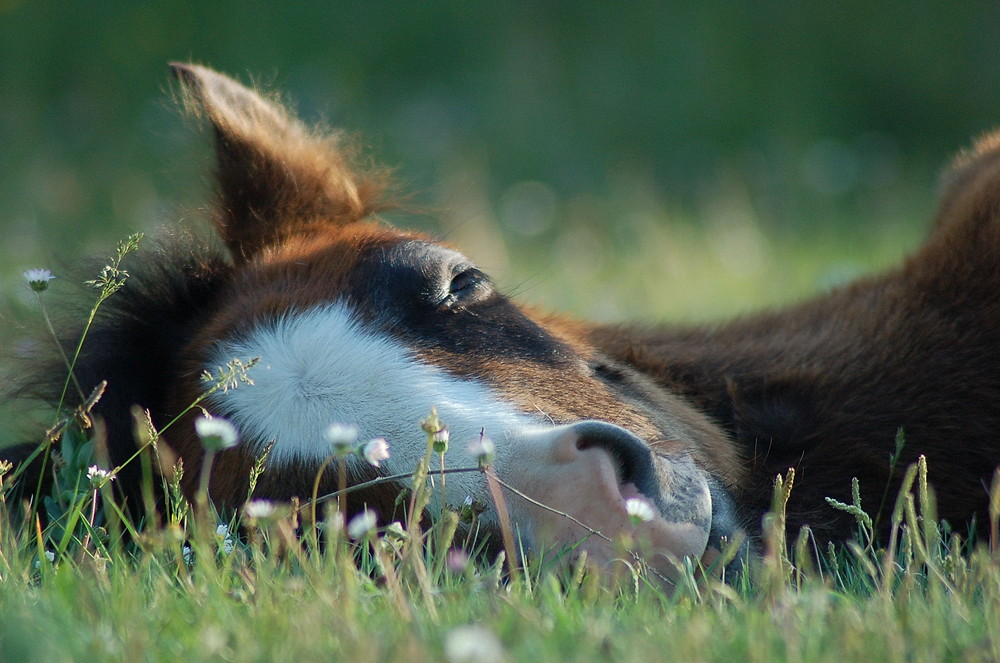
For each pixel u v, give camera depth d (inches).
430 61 1035.3
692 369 284.5
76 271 277.7
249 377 222.2
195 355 236.5
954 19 1080.8
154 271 260.4
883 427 266.1
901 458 262.7
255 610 176.2
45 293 280.4
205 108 291.6
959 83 1047.0
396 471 209.3
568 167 908.6
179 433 232.1
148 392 243.9
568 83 1023.0
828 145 971.3
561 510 197.8
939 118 1031.6
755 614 171.9
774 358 286.4
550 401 223.1
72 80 985.5
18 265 572.4
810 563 216.2
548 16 1080.2
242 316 237.0
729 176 893.8
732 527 223.3
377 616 175.5
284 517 193.6
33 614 169.6
